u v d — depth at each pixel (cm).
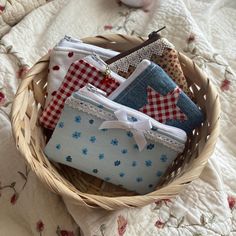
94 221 83
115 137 85
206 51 114
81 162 86
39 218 88
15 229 91
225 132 105
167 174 94
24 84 88
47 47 114
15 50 109
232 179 97
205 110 93
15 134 80
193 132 94
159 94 89
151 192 81
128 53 94
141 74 88
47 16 121
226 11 133
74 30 118
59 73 93
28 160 77
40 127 93
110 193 92
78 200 73
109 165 86
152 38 94
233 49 122
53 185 74
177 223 89
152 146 86
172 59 94
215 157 99
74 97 83
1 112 99
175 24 118
